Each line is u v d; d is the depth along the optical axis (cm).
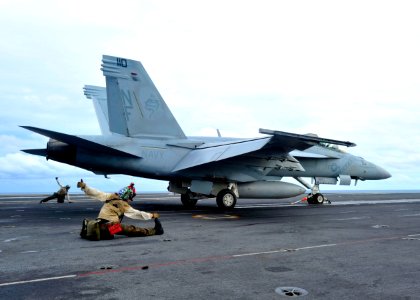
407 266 557
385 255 635
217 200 1582
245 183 1639
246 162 1568
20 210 1530
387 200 2773
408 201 2606
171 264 554
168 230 930
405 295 418
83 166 1478
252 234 870
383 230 962
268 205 2016
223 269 527
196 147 1611
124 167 1445
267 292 423
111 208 795
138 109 1516
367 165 2189
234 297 404
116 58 1475
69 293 412
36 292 415
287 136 1188
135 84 1512
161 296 405
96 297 399
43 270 513
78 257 598
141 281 461
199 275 493
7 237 805
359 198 3186
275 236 841
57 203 2095
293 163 1623
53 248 675
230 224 1072
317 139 1232
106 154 1418
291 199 2922
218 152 1448
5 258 589
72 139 1254
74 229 934
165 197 3083
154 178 1580
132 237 811
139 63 1528
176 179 1606
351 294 420
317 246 715
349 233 900
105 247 687
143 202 2177
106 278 474
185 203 1816
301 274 504
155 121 1555
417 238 826
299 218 1270
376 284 460
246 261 579
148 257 602
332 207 1861
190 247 693
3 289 425
